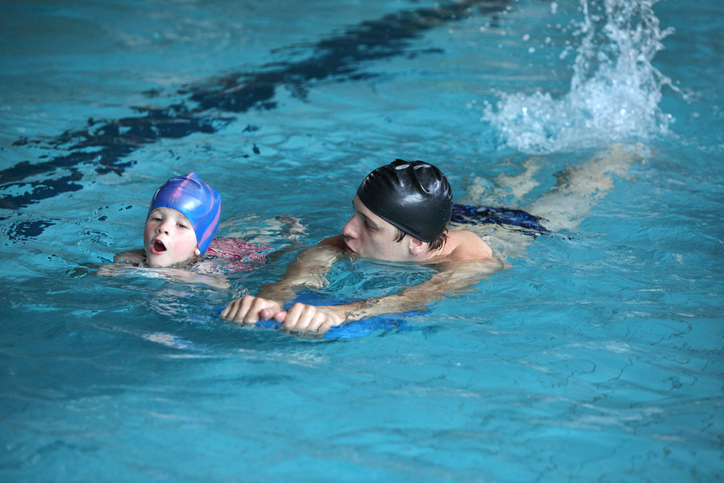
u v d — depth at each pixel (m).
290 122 8.31
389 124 8.36
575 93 9.60
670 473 2.46
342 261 4.60
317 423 2.73
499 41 12.97
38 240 4.87
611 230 5.37
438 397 2.97
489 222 5.47
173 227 4.40
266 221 5.44
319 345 3.46
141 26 13.21
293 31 13.60
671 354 3.44
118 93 9.21
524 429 2.72
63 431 2.59
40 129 7.60
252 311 3.63
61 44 11.56
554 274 4.50
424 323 3.75
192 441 2.57
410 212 4.35
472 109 8.95
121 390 2.94
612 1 14.57
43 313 3.72
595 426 2.76
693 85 10.03
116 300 3.95
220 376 3.10
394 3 16.58
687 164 7.08
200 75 10.33
